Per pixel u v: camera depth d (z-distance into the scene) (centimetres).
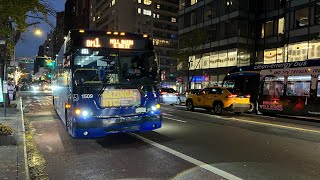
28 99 3406
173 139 1021
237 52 4259
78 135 876
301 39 3519
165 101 2930
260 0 4412
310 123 1609
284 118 1880
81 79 888
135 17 10419
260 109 2083
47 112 1928
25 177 569
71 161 749
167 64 11006
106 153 828
